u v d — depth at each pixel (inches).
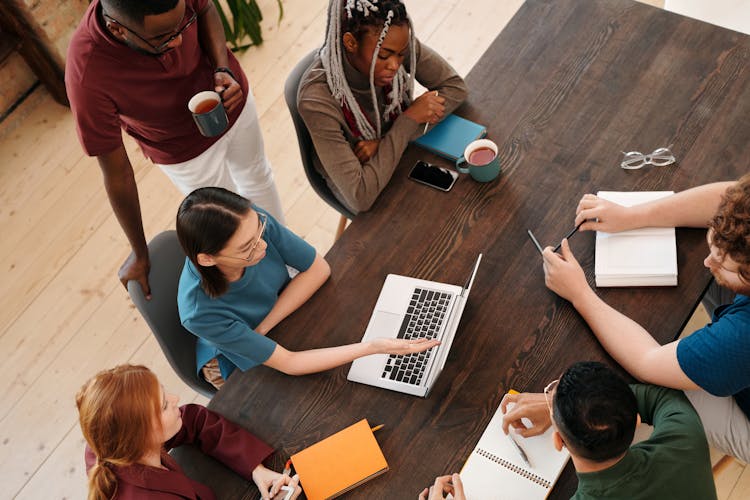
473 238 73.7
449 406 64.7
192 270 68.6
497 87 83.4
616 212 69.5
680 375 58.7
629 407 49.4
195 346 79.6
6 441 105.9
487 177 76.3
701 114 76.7
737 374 56.4
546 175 76.2
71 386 109.7
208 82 83.6
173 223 123.0
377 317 70.6
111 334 113.7
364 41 72.2
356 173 77.0
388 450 63.5
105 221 124.4
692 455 54.3
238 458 64.1
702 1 98.7
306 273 73.7
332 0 72.8
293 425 66.2
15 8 120.9
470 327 68.5
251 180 100.0
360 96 80.3
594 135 77.7
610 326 64.2
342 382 67.8
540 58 84.5
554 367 65.2
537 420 61.0
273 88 134.9
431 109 79.9
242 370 70.2
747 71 78.6
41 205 127.6
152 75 75.2
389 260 74.0
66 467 102.9
